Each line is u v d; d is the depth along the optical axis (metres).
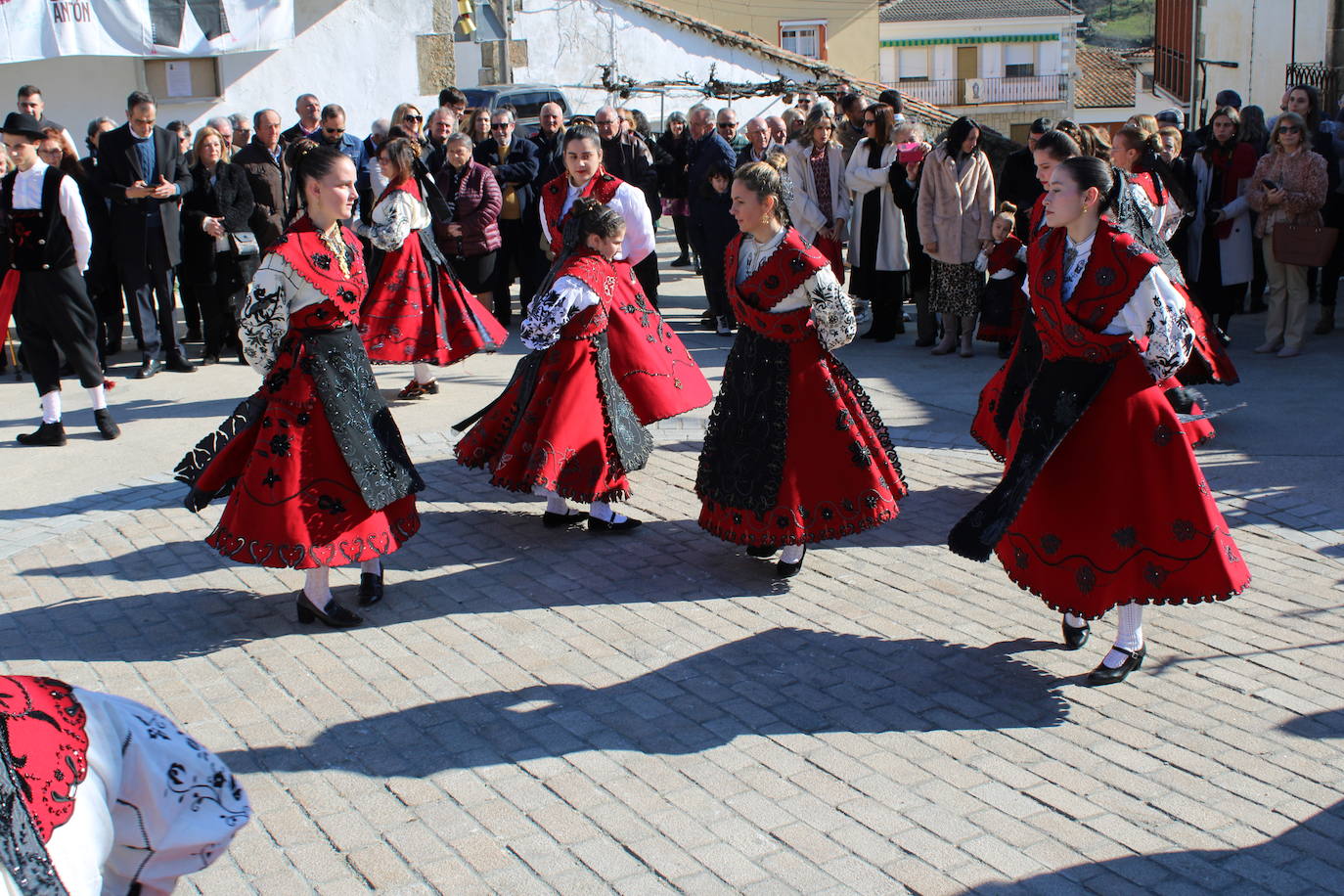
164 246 9.28
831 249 10.09
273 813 3.73
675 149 14.23
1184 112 24.98
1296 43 18.19
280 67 15.26
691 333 10.68
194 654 4.80
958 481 6.67
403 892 3.36
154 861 2.36
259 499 4.69
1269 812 3.65
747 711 4.30
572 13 22.02
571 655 4.74
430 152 10.27
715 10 34.22
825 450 5.14
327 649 4.84
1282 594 5.13
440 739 4.14
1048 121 9.09
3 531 6.18
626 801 3.77
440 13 15.59
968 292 9.39
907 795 3.78
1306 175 8.95
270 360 4.64
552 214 6.67
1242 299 10.09
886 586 5.34
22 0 13.75
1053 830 3.58
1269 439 7.09
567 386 5.61
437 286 7.98
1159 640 4.77
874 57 35.06
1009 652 4.70
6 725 2.13
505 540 5.94
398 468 4.88
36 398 8.84
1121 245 4.09
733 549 5.79
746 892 3.33
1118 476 4.22
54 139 9.23
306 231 4.64
